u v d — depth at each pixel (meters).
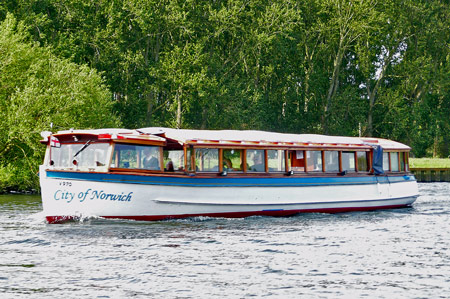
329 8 128.00
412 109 138.62
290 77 129.62
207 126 119.25
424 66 135.62
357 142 46.72
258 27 116.94
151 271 25.19
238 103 111.94
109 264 26.30
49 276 24.38
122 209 35.59
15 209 44.25
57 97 60.97
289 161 42.34
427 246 30.86
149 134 37.56
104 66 104.56
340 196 44.72
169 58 109.50
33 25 92.62
